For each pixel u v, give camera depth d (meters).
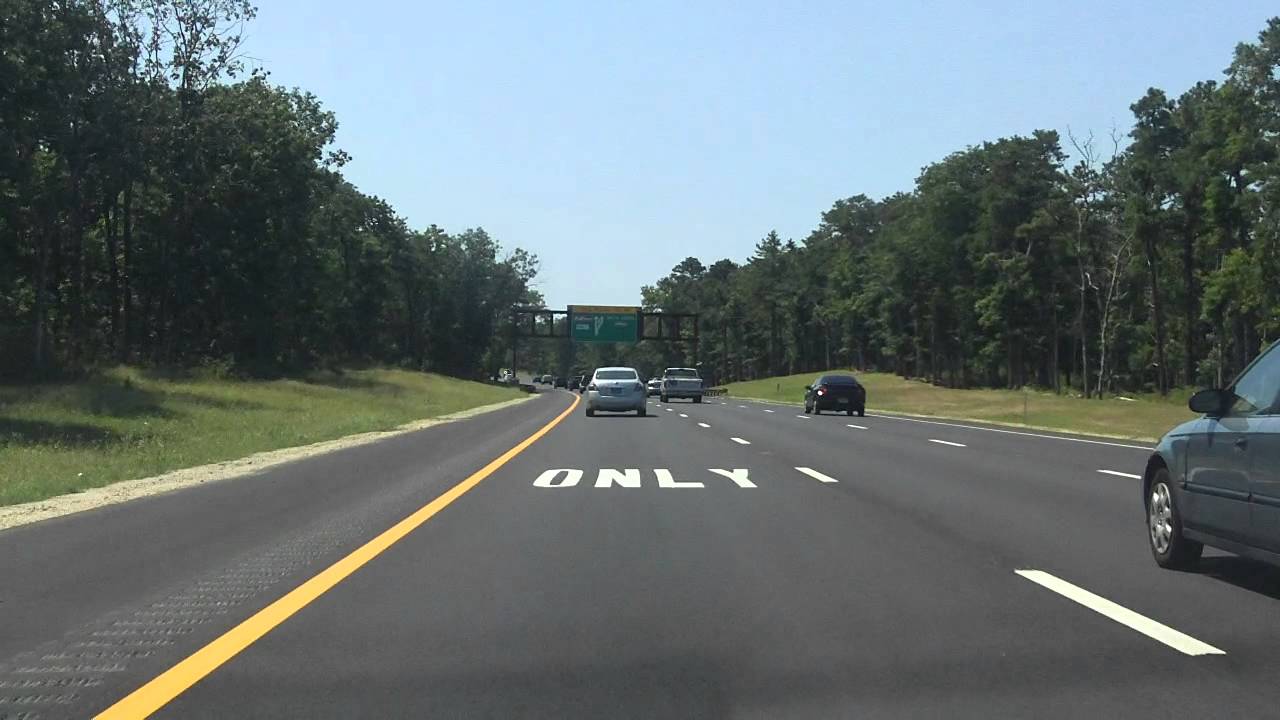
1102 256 92.88
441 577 10.07
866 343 138.50
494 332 137.62
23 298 50.78
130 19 52.16
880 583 9.79
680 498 16.11
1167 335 95.56
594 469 20.88
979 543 11.98
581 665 7.16
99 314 60.50
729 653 7.45
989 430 35.56
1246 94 71.00
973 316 100.31
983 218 96.62
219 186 60.94
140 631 8.07
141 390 44.81
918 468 21.03
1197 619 8.38
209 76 58.03
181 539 12.38
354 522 13.65
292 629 8.12
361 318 101.31
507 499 16.00
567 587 9.62
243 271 64.62
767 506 15.17
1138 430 36.12
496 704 6.37
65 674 6.97
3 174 38.97
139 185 60.03
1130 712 6.20
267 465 22.48
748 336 174.38
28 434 28.22
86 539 12.45
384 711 6.25
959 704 6.36
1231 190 71.31
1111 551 11.45
